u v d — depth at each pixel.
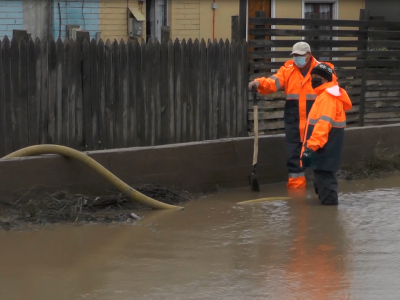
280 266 9.44
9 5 21.77
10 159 12.05
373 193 14.83
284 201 14.04
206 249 10.29
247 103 17.59
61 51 14.51
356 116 20.47
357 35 20.05
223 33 25.88
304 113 15.16
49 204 12.20
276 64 18.00
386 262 9.63
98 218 12.20
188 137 16.53
